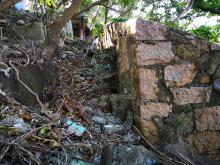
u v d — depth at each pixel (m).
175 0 6.63
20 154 2.31
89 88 3.94
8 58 3.39
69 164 2.47
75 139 2.85
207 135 3.11
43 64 3.52
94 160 2.61
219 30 5.40
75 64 4.62
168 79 3.04
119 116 3.38
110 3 7.67
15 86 3.12
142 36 2.98
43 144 2.53
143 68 2.99
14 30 4.46
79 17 7.84
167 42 3.03
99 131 3.12
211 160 3.07
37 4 5.05
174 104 3.06
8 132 2.49
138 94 3.05
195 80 3.10
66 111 3.32
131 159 2.56
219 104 3.13
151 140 3.02
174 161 2.88
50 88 3.54
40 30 4.71
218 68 3.12
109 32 4.43
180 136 3.06
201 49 3.09
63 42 5.32
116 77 3.91
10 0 2.77
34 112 2.97
